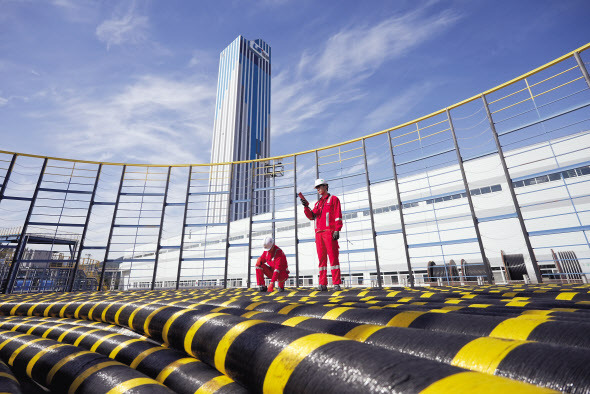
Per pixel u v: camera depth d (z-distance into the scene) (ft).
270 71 416.46
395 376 1.60
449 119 20.35
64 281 37.01
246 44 378.32
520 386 1.27
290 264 78.95
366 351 1.99
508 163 60.08
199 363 3.85
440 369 1.62
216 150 342.23
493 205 59.82
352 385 1.71
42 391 4.53
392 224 69.05
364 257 70.03
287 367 2.23
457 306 5.73
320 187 16.90
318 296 11.06
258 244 87.56
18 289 31.32
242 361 2.77
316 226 16.12
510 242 56.75
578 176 52.34
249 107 355.56
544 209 54.75
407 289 14.42
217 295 12.82
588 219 50.16
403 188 70.18
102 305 7.36
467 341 2.35
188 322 4.21
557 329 2.63
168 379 3.62
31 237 37.63
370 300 8.52
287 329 2.84
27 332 7.30
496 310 4.96
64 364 4.16
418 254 65.05
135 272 107.65
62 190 24.47
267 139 375.86
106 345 5.21
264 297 11.24
